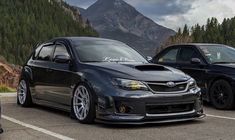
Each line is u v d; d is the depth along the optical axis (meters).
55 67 8.29
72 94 7.62
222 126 6.99
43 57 9.06
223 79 9.53
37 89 8.95
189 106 7.17
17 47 178.25
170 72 7.28
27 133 6.39
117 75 6.92
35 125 7.07
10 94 11.82
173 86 6.93
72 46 8.21
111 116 6.73
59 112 8.62
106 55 8.10
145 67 7.33
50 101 8.52
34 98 9.13
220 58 10.31
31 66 9.28
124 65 7.37
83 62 7.69
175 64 10.90
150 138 6.02
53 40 9.05
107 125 7.06
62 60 7.96
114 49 8.45
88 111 7.09
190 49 10.75
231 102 9.30
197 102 7.25
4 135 6.24
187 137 6.08
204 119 7.76
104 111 6.81
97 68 7.29
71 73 7.72
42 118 7.84
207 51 10.45
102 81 6.97
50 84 8.42
